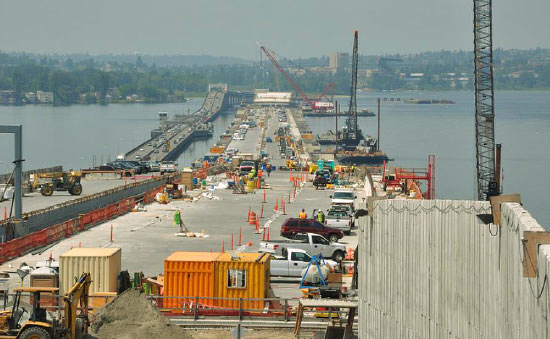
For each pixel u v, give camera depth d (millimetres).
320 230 73875
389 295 33719
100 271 47406
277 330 44594
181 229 79000
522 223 21547
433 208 29359
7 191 99875
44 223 82312
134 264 62969
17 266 60625
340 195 101812
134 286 48250
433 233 29422
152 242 73562
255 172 138750
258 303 47656
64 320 35938
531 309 20703
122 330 39062
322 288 48156
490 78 128875
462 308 26984
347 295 48000
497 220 24094
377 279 35219
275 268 57500
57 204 89750
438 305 28969
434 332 29359
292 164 168625
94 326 39094
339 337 42188
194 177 133125
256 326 45031
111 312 39688
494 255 24422
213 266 47844
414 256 31094
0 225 72938
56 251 67812
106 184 126938
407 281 31750
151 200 107062
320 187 126750
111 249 49688
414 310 31078
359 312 37812
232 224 86188
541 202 173500
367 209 36156
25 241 67000
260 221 88750
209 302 47781
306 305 41906
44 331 35094
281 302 50719
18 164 77688
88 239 74688
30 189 109625
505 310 23375
